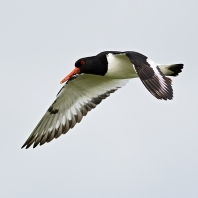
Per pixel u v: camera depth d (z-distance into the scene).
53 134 18.44
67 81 18.08
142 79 15.59
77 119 18.44
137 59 16.03
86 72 18.02
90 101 18.48
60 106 18.38
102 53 17.94
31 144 18.30
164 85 15.52
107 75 18.05
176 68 18.02
